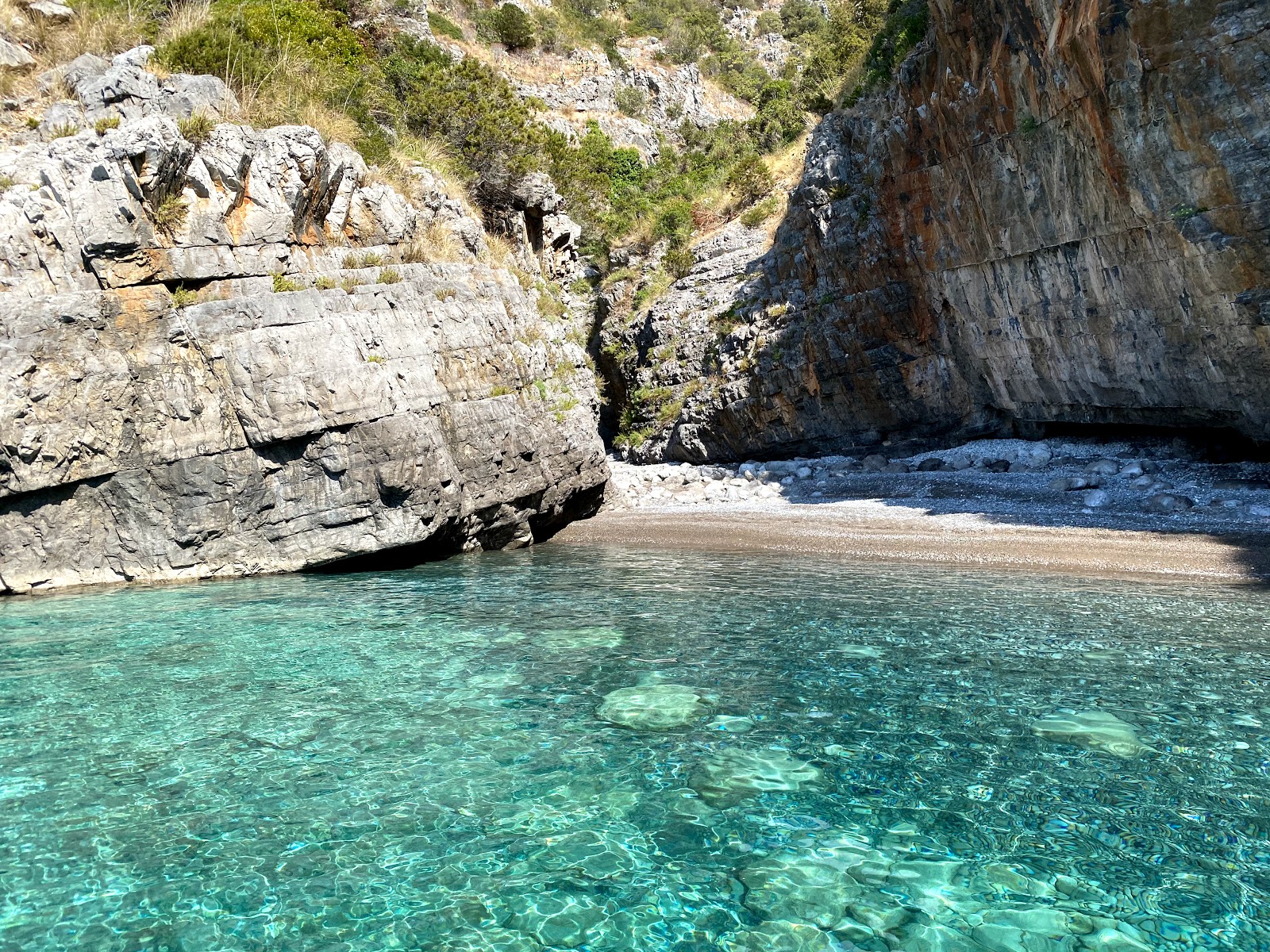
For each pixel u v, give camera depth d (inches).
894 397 853.8
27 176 389.7
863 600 344.5
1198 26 417.1
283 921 130.5
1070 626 295.1
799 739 199.3
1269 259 451.5
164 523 396.2
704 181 1387.8
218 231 417.7
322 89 555.5
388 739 200.4
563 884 141.6
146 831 157.9
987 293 713.6
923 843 153.6
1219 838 152.5
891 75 816.3
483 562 452.4
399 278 471.8
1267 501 495.2
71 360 378.9
